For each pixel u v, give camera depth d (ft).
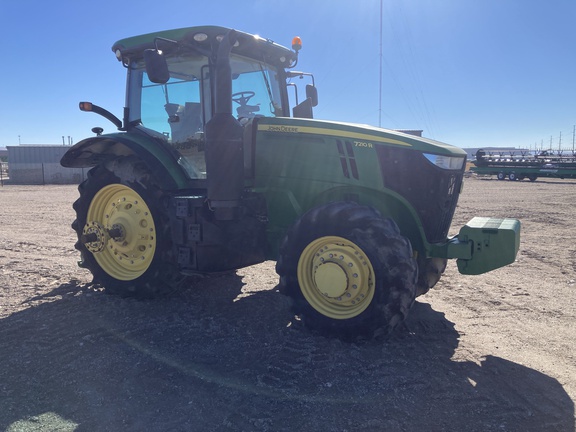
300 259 13.26
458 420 9.37
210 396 10.21
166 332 13.67
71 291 17.49
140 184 15.90
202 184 16.05
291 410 9.67
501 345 12.96
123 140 16.38
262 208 15.17
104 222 17.57
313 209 13.23
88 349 12.50
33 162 110.32
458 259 13.39
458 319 14.96
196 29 14.80
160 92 16.72
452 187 14.24
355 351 12.23
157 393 10.34
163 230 15.70
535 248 26.04
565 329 14.17
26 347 12.59
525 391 10.50
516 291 17.97
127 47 16.57
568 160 91.66
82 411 9.66
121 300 16.43
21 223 36.27
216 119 13.76
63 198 61.36
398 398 10.12
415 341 13.07
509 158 98.17
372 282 12.41
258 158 15.15
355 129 13.82
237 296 17.08
